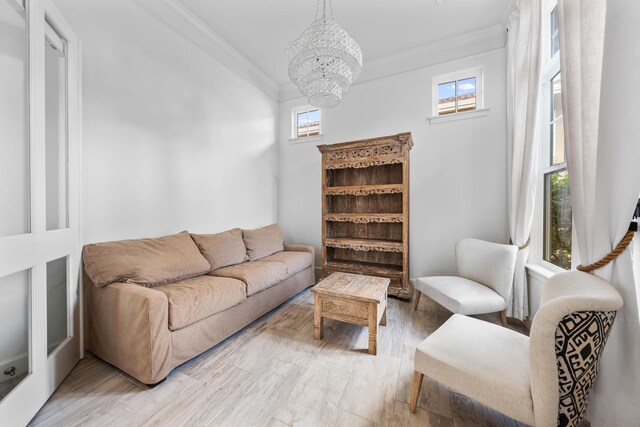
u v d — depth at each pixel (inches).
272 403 52.1
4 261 42.1
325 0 90.5
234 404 51.8
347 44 67.7
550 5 78.3
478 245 92.1
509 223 99.9
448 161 115.0
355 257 133.0
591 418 43.8
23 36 48.4
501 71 105.8
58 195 60.3
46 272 52.4
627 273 39.7
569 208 70.6
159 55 90.7
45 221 51.9
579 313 34.5
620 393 40.3
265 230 126.3
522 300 82.8
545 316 35.6
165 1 91.4
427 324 87.1
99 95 73.9
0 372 45.0
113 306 61.4
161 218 91.5
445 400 53.0
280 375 60.9
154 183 89.2
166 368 57.6
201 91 106.8
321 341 76.5
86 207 70.8
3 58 45.9
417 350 49.0
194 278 81.7
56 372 55.5
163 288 69.5
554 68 76.7
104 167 75.2
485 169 108.9
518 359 44.6
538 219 84.0
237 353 70.2
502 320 81.8
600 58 42.9
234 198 124.2
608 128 38.9
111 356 62.3
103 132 74.9
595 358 35.8
